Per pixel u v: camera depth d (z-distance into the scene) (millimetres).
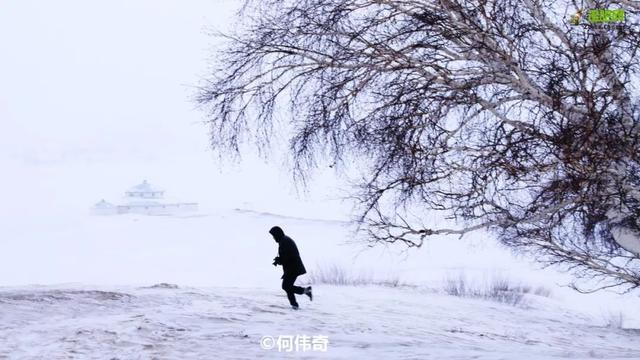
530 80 9422
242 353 9820
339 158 11016
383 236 10359
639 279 11414
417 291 26188
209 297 17891
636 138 8688
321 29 10758
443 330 15531
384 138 9984
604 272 11383
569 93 9031
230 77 11727
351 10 10531
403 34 9930
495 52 9297
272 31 11344
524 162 9000
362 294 22766
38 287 20125
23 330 11609
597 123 8469
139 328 11703
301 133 11398
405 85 9883
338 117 10672
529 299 27797
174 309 14938
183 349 10141
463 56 9812
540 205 9562
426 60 9836
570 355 11172
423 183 9789
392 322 15867
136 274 57844
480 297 26641
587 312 26766
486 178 9367
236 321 13445
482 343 13742
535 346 14258
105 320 12719
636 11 9109
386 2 10195
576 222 9961
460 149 9734
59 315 13680
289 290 16188
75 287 20078
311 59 11148
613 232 10203
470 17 9484
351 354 9742
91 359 9398
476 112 9750
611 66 8992
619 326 22156
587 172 8727
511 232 10695
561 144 8555
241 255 73375
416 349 10523
